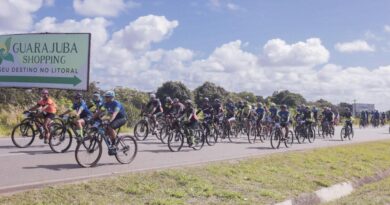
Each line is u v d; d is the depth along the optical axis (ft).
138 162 39.52
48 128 46.29
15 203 23.03
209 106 61.31
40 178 29.94
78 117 43.16
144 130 60.29
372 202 32.91
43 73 88.28
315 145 67.51
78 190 26.43
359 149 62.59
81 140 34.99
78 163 34.83
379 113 156.76
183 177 32.19
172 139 50.01
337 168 44.52
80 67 85.92
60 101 90.33
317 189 35.22
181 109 57.52
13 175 30.81
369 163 50.70
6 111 80.69
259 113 68.49
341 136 82.79
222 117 67.46
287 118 61.41
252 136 73.00
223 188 31.19
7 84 90.58
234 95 151.12
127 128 79.20
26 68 89.25
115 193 27.04
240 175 35.63
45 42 88.12
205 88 147.02
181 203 26.37
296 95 188.03
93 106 49.14
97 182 28.32
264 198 29.86
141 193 27.61
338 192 36.88
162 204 25.62
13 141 46.39
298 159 46.83
